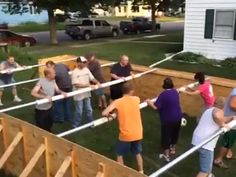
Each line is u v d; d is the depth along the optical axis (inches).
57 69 334.3
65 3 992.2
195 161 266.5
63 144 196.5
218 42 679.7
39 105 279.6
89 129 330.0
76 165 192.7
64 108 346.3
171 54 788.6
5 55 648.4
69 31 1171.9
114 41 1103.0
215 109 213.3
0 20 1712.6
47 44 1031.6
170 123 258.4
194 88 323.0
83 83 326.0
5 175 245.6
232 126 217.0
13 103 412.2
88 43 1055.6
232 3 643.5
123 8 2709.2
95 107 397.7
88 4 1001.5
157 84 387.2
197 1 686.5
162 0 1386.6
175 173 249.1
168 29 1560.0
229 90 327.0
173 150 272.5
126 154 274.1
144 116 366.6
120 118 224.8
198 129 218.1
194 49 719.7
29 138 220.7
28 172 203.5
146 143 298.5
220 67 654.5
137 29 1359.5
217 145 279.9
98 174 175.9
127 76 358.6
